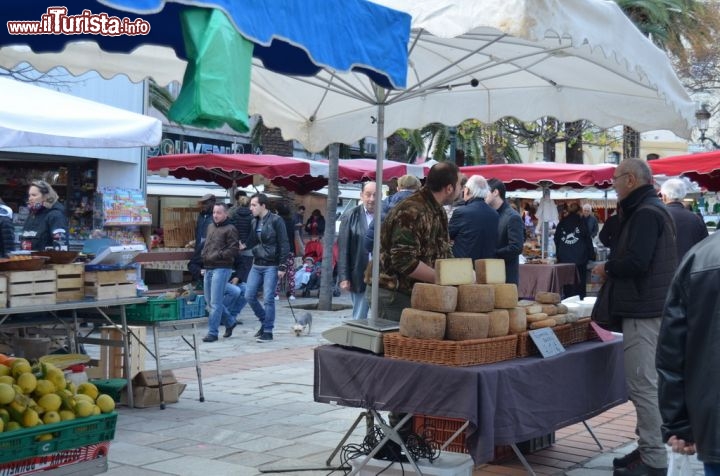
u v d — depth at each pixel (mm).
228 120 3166
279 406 7500
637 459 5352
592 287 16484
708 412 2951
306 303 16891
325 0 3846
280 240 11578
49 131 5973
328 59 3830
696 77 27984
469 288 4707
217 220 11477
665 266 5094
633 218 5109
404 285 5355
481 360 4641
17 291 6301
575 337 5609
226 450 5988
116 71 5789
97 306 6852
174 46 4281
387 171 17156
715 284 2975
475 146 24609
